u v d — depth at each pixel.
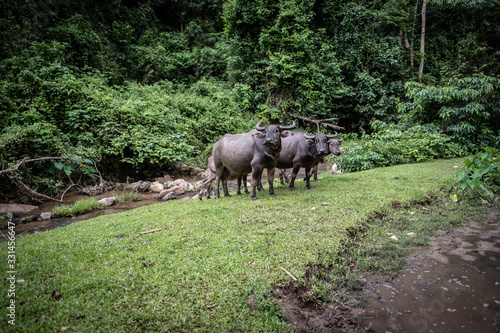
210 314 2.70
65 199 9.20
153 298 2.88
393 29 21.77
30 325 2.52
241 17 18.06
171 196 9.09
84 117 11.09
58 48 13.05
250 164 6.34
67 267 3.47
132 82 17.30
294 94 18.30
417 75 20.48
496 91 11.34
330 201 5.91
